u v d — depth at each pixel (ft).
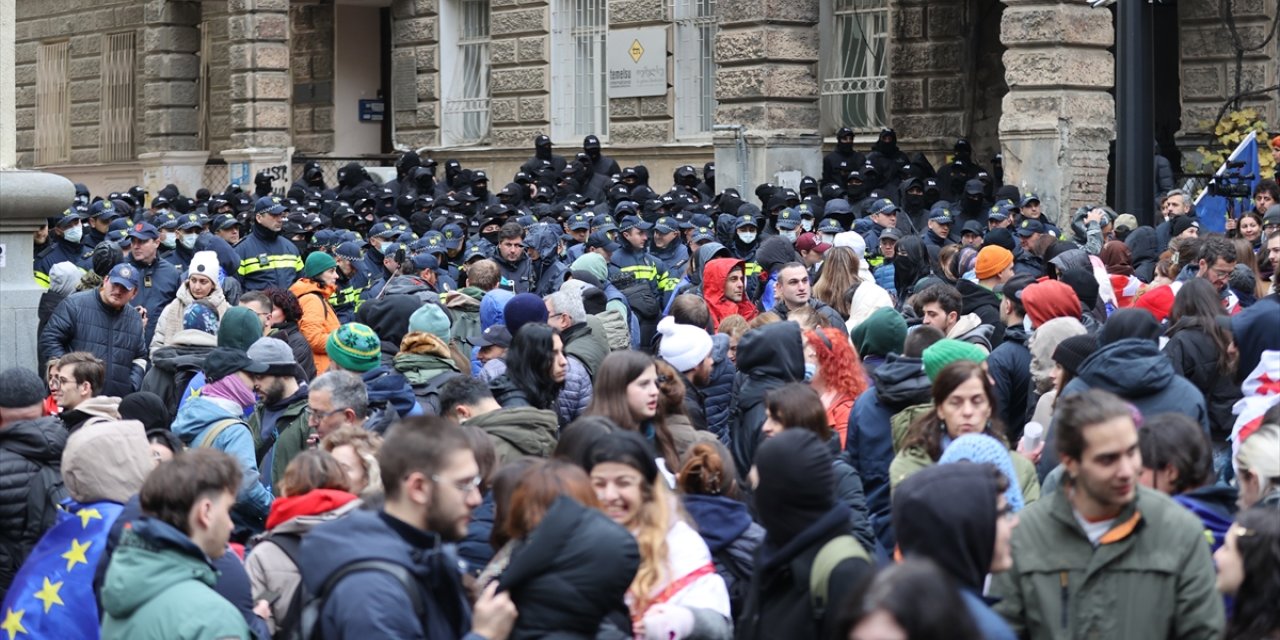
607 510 20.77
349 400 28.81
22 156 152.05
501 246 57.00
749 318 46.32
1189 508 20.99
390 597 17.74
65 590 23.00
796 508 18.84
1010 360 32.65
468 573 20.58
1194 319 31.94
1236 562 17.84
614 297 48.49
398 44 118.83
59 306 44.47
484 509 22.40
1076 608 18.94
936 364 26.96
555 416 27.27
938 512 16.98
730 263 46.14
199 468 20.01
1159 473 21.33
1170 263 43.75
